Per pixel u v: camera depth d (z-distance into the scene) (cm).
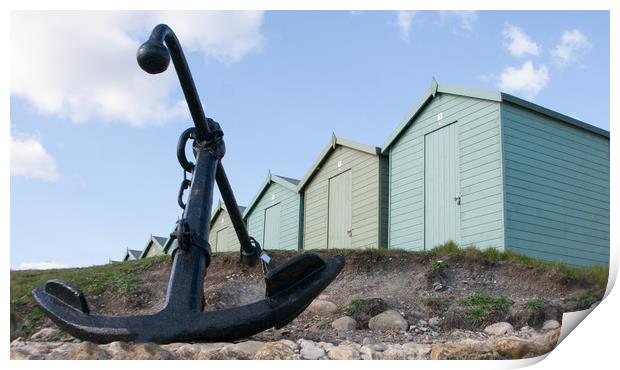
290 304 375
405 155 1352
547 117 1178
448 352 392
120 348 336
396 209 1353
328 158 1652
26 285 833
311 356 385
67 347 383
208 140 446
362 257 874
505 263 848
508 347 409
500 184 1084
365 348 416
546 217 1131
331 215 1603
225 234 2198
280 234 1838
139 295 785
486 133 1135
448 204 1202
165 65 347
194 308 371
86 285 820
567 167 1195
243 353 372
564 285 772
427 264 852
